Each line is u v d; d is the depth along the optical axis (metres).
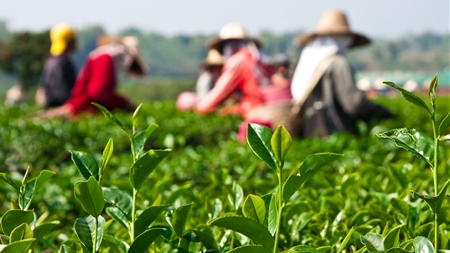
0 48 63.59
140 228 1.51
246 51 9.11
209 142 7.44
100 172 1.48
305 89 7.72
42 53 64.00
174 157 4.67
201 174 4.15
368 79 44.41
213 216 2.02
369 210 2.07
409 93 1.31
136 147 1.53
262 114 7.62
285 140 1.36
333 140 5.17
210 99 8.99
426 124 7.47
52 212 3.14
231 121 7.77
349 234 1.47
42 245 2.11
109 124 7.14
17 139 6.61
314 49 7.77
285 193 1.36
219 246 1.59
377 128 7.25
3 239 1.50
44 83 10.98
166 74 187.75
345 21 7.84
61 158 6.68
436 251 1.31
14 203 1.86
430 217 1.97
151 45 193.88
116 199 1.57
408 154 3.80
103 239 1.53
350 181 2.48
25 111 9.82
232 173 4.16
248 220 1.32
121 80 134.25
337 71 7.48
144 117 8.17
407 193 2.30
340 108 7.55
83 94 9.24
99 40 9.89
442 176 2.90
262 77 8.95
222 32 10.43
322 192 2.60
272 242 1.35
